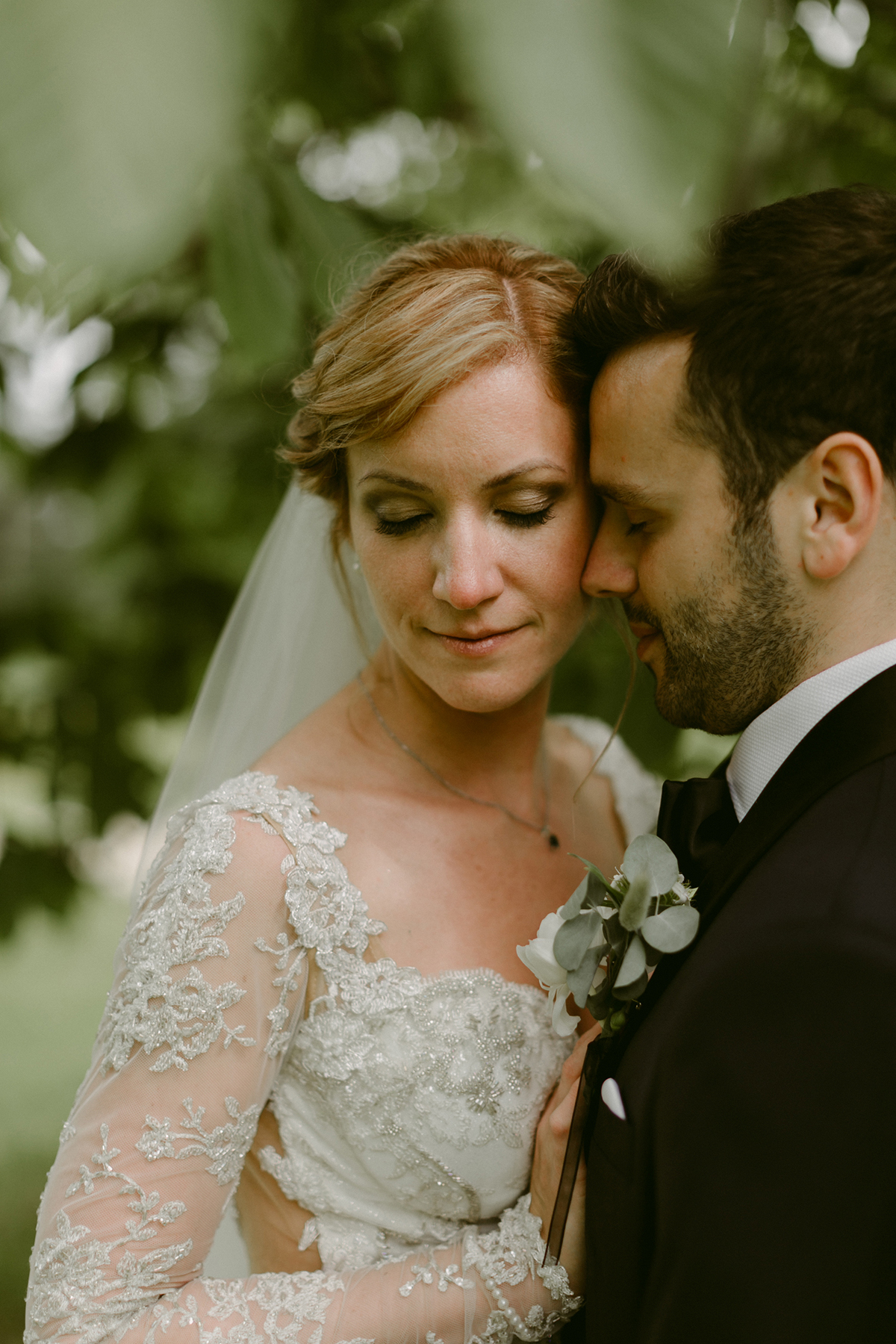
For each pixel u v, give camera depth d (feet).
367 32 5.00
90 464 12.04
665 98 1.39
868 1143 3.59
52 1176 4.99
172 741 15.55
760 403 4.46
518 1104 5.34
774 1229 3.76
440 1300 4.93
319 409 5.10
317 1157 5.35
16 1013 26.45
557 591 5.23
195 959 4.80
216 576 12.52
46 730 13.28
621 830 7.26
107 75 1.34
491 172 9.21
